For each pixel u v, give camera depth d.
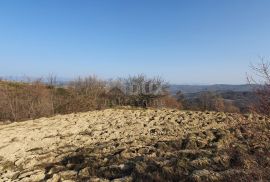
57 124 14.56
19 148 10.60
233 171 6.80
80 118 16.25
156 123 14.45
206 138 10.27
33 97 20.36
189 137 10.36
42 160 9.38
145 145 10.12
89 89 25.34
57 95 22.30
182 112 18.17
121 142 10.70
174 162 7.82
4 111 18.55
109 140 11.38
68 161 9.09
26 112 18.84
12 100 19.27
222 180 6.62
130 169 7.87
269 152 7.47
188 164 7.63
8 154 9.94
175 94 32.25
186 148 9.35
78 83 25.97
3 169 8.84
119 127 13.65
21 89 22.00
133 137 11.62
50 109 19.77
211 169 7.33
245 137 9.91
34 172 8.36
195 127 12.90
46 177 8.07
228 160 7.68
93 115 17.34
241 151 8.09
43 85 23.61
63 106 20.55
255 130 8.30
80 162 8.95
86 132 12.86
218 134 10.46
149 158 8.30
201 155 8.30
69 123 14.78
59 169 8.53
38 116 18.91
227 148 8.63
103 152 9.65
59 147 10.68
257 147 8.04
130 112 18.59
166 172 7.33
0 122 16.22
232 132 10.50
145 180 7.22
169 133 11.97
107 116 16.91
